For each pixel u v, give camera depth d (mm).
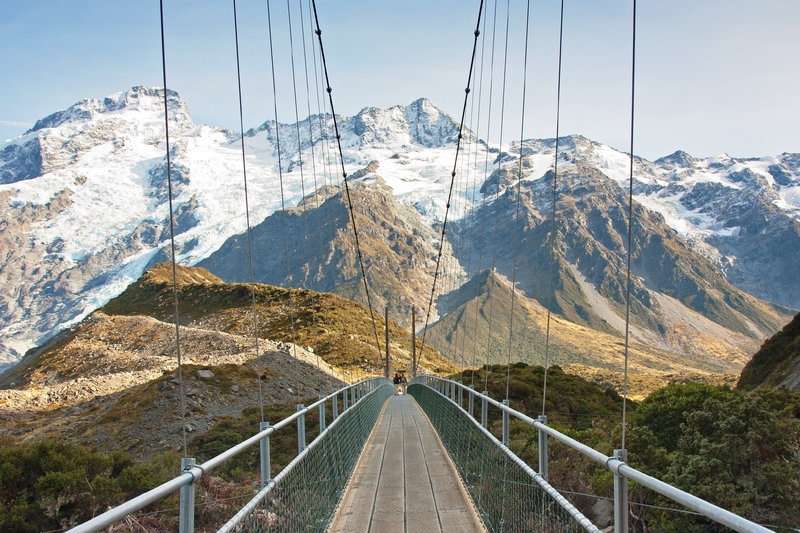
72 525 9312
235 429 21984
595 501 9750
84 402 30391
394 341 88188
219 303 91750
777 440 9539
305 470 6836
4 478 9484
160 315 94062
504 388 29047
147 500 3062
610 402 29531
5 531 8656
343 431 10641
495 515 7297
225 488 10914
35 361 58875
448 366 86875
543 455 5414
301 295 88312
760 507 9172
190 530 3787
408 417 23750
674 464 10273
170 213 5246
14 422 26391
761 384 32281
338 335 70438
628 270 4746
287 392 33812
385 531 7871
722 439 9742
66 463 10258
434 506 9062
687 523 9062
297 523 6199
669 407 12680
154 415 24391
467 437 10109
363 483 10812
